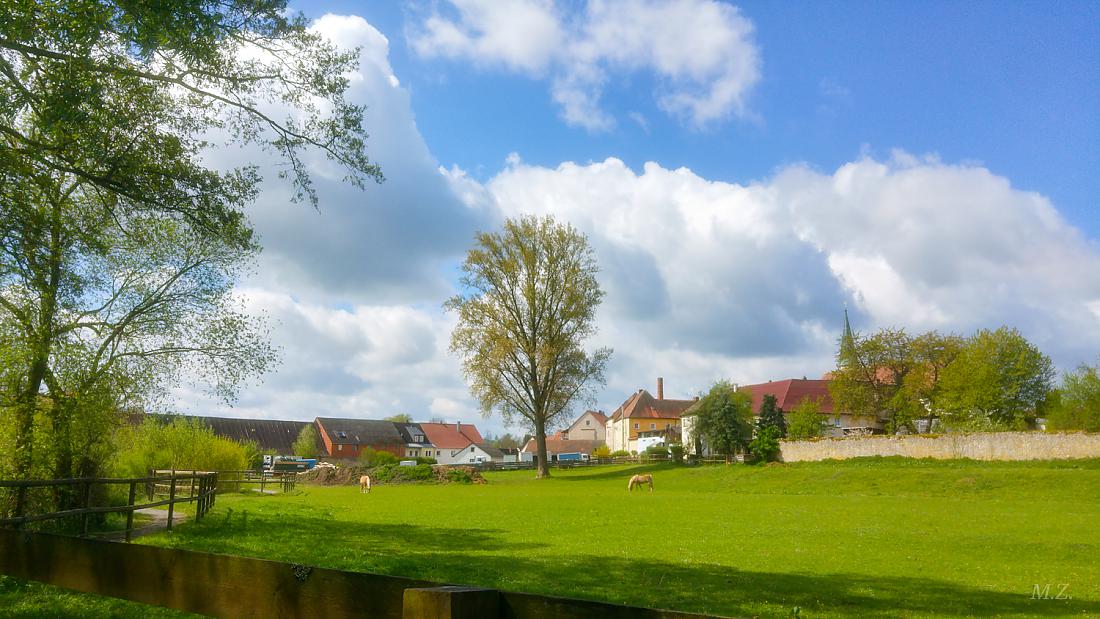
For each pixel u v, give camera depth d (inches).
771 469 2110.0
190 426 1492.4
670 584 451.8
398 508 1181.7
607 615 99.7
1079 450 1838.1
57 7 379.2
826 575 502.0
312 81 521.3
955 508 1193.4
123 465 1034.7
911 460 2079.2
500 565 520.4
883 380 3036.4
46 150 448.8
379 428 4749.0
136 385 695.7
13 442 589.9
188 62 455.2
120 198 533.6
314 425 4562.0
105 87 441.1
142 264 706.8
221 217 523.2
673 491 1911.9
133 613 331.3
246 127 530.3
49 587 385.4
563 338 2308.1
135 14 395.9
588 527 851.4
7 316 588.7
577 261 2329.0
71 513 438.0
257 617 138.8
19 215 482.3
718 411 2878.9
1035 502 1353.3
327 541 653.9
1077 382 2187.5
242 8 471.2
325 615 126.8
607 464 3287.4
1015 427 2536.9
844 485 1765.5
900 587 455.5
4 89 434.3
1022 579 494.3
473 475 2381.9
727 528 842.8
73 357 625.3
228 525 746.8
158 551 159.2
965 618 365.7
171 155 500.4
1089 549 652.1
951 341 2874.0
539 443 2445.9
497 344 2229.3
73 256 608.7
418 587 114.0
